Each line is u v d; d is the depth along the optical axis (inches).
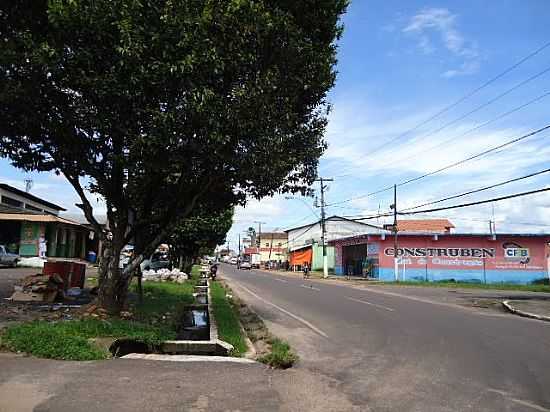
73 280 656.4
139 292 617.3
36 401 216.4
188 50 367.2
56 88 386.9
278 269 3289.9
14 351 306.5
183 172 441.4
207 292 916.6
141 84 368.8
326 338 440.5
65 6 351.6
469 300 910.4
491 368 319.9
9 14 399.5
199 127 384.5
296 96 454.9
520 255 1697.8
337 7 459.5
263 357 336.2
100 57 377.1
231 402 230.8
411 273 1711.4
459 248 1713.8
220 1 376.8
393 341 423.5
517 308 742.5
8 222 1448.1
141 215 482.3
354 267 2027.6
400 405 238.5
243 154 424.5
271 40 409.1
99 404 216.8
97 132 409.1
